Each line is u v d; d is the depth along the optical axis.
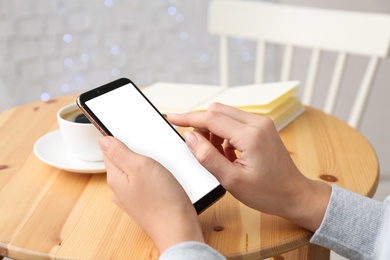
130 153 0.66
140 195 0.64
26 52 2.07
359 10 1.95
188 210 0.65
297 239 0.70
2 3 1.98
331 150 0.96
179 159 0.73
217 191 0.71
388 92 1.93
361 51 1.41
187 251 0.60
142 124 0.77
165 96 1.08
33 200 0.78
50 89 2.14
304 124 1.08
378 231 0.70
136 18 2.14
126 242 0.69
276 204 0.69
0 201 0.78
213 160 0.67
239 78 2.28
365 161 0.92
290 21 1.50
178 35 2.19
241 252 0.67
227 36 1.59
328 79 2.08
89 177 0.85
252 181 0.67
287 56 1.54
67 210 0.76
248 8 1.55
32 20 2.04
